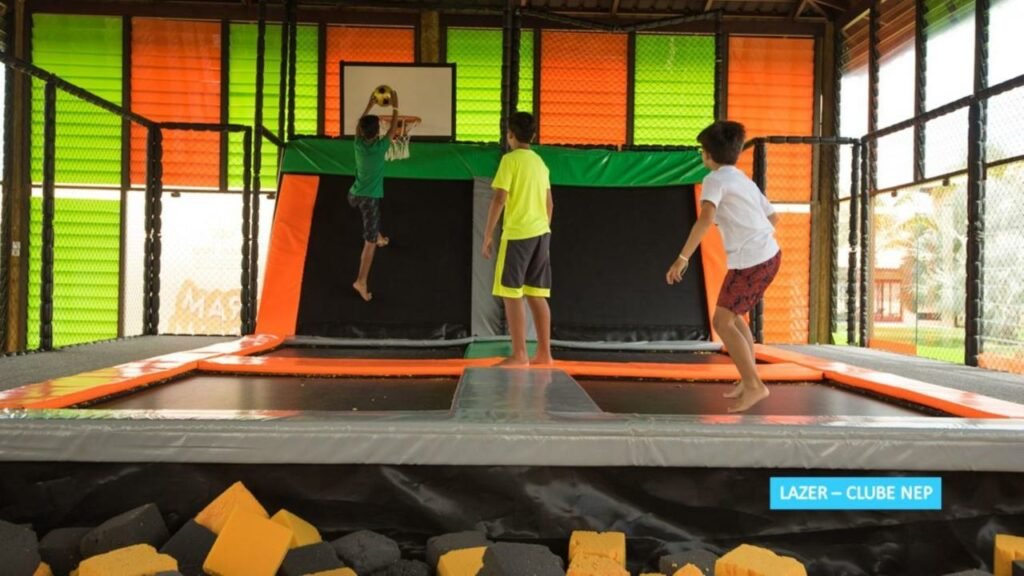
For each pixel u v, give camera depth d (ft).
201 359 11.02
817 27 23.50
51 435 5.93
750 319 17.56
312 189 16.33
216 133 22.76
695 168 16.76
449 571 5.41
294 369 10.64
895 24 20.86
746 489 6.27
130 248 22.58
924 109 19.49
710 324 15.16
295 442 6.01
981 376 11.32
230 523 5.50
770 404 8.81
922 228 19.65
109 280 22.44
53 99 12.95
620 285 15.66
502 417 6.34
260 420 6.10
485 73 23.18
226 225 22.91
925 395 8.43
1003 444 6.07
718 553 6.28
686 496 6.30
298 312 15.14
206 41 22.72
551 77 23.31
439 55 22.91
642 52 23.43
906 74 20.42
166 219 22.76
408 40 22.98
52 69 22.30
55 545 5.68
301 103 22.84
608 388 9.89
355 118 20.07
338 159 16.60
